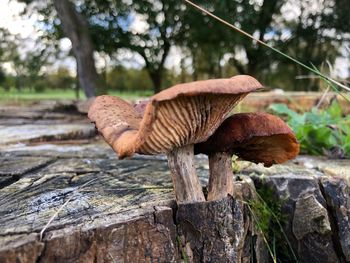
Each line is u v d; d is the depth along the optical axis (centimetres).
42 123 43
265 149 13
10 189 15
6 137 30
